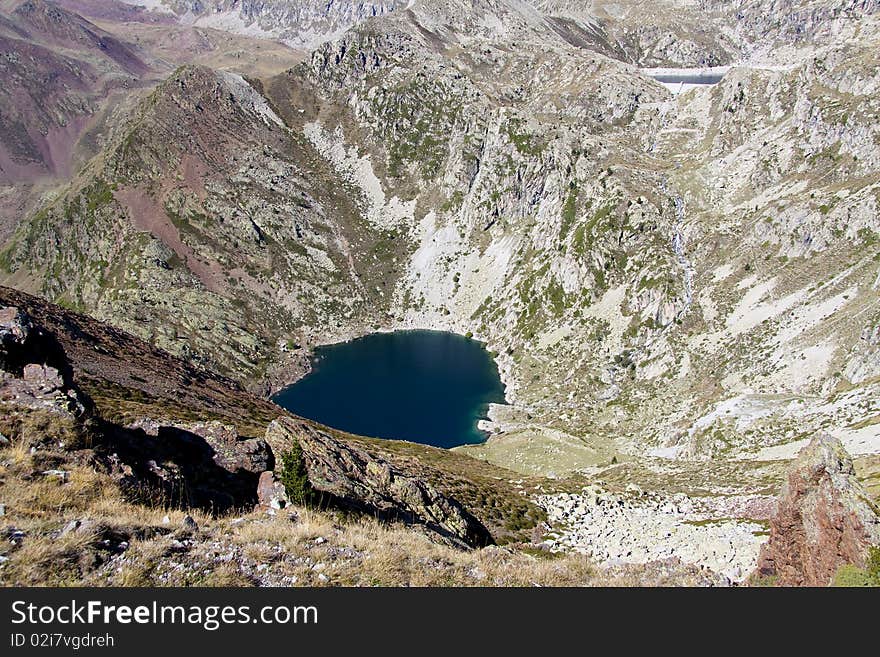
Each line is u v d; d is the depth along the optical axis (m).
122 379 78.81
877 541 26.61
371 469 45.78
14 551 20.25
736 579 37.41
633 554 48.84
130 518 24.38
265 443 40.88
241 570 22.83
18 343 33.66
